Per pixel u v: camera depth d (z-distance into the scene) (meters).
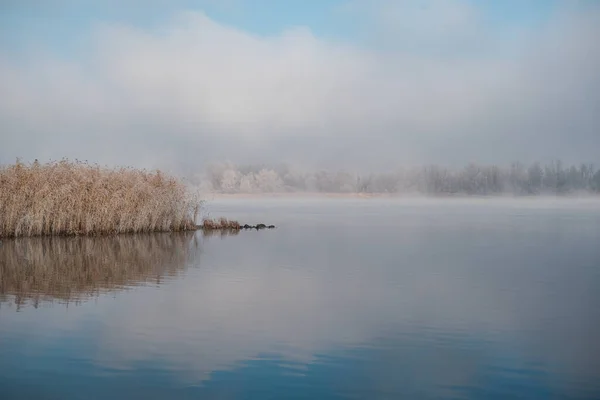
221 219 52.09
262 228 52.59
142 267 28.64
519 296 22.08
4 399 12.03
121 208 43.31
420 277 26.23
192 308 19.80
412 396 12.42
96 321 17.91
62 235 40.94
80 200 41.28
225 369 13.89
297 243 40.09
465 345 15.85
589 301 21.11
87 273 26.72
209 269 28.22
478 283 24.70
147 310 19.41
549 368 14.12
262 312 19.31
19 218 39.56
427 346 15.73
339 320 18.30
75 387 12.70
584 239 43.41
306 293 22.47
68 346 15.43
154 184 45.84
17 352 14.92
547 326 17.77
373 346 15.73
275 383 13.08
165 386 12.82
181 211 47.41
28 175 40.00
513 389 12.84
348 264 30.16
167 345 15.61
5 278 25.20
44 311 19.12
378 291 22.94
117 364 14.12
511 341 16.23
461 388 12.88
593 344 15.95
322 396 12.39
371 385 13.01
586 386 13.02
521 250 36.53
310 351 15.23
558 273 27.39
